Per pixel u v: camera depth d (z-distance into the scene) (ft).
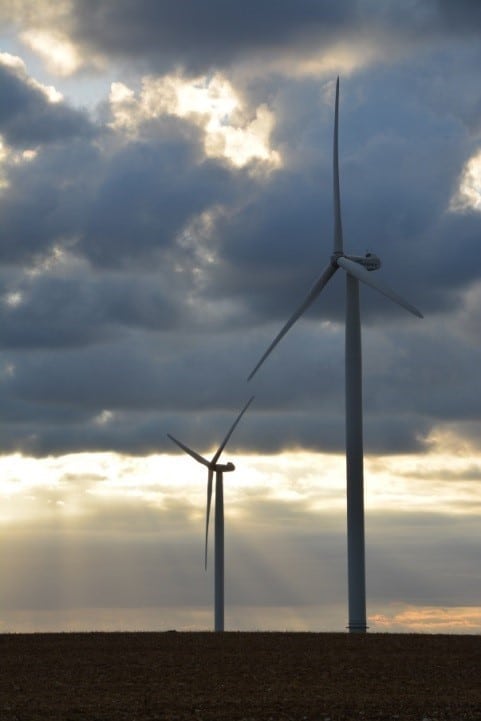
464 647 186.29
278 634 207.00
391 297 219.41
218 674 163.73
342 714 138.31
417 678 160.35
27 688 154.61
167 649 185.37
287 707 141.79
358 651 182.29
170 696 148.56
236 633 209.36
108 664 172.04
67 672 166.09
